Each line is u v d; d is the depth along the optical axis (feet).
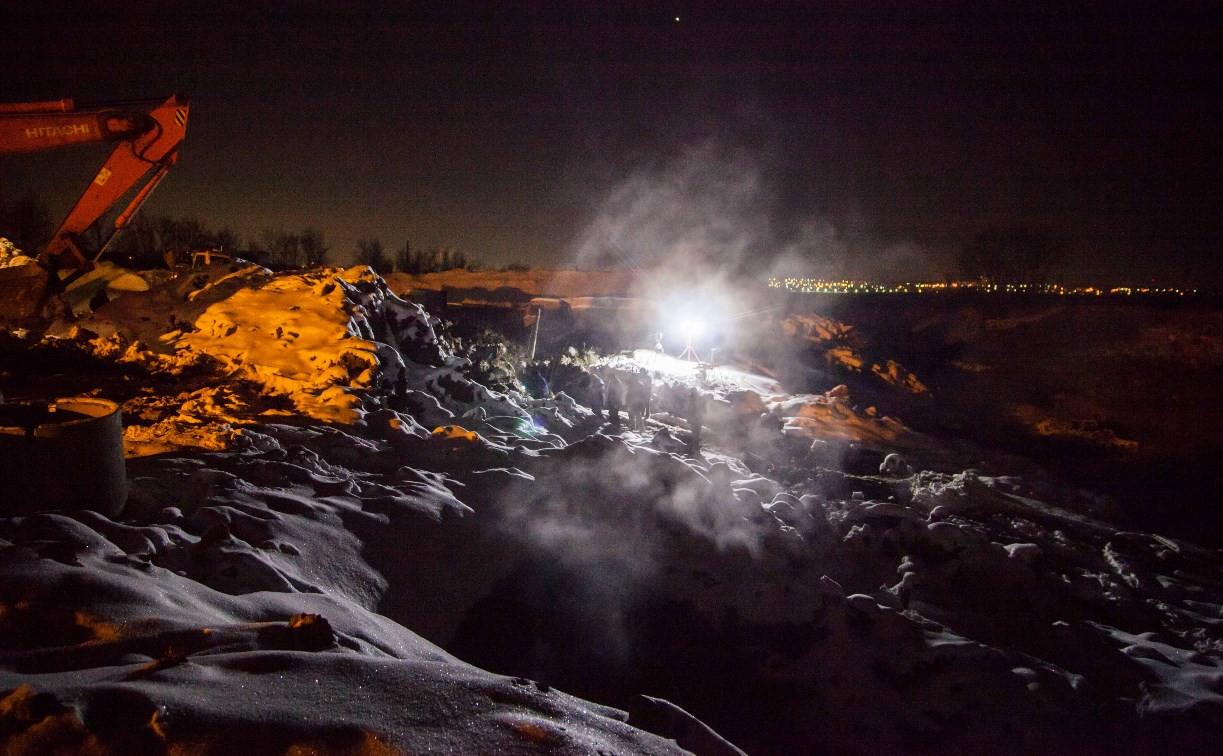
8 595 9.59
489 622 16.78
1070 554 30.60
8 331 33.88
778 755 16.93
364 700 7.79
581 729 7.91
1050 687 18.61
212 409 25.44
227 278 38.68
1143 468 58.49
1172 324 136.26
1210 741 17.69
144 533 12.94
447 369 37.86
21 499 13.41
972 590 23.43
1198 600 28.63
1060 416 80.48
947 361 114.32
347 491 18.70
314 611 11.67
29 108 37.17
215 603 10.96
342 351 31.78
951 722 17.78
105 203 38.96
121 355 31.99
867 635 19.80
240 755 6.73
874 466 46.24
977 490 37.09
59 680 7.66
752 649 18.92
